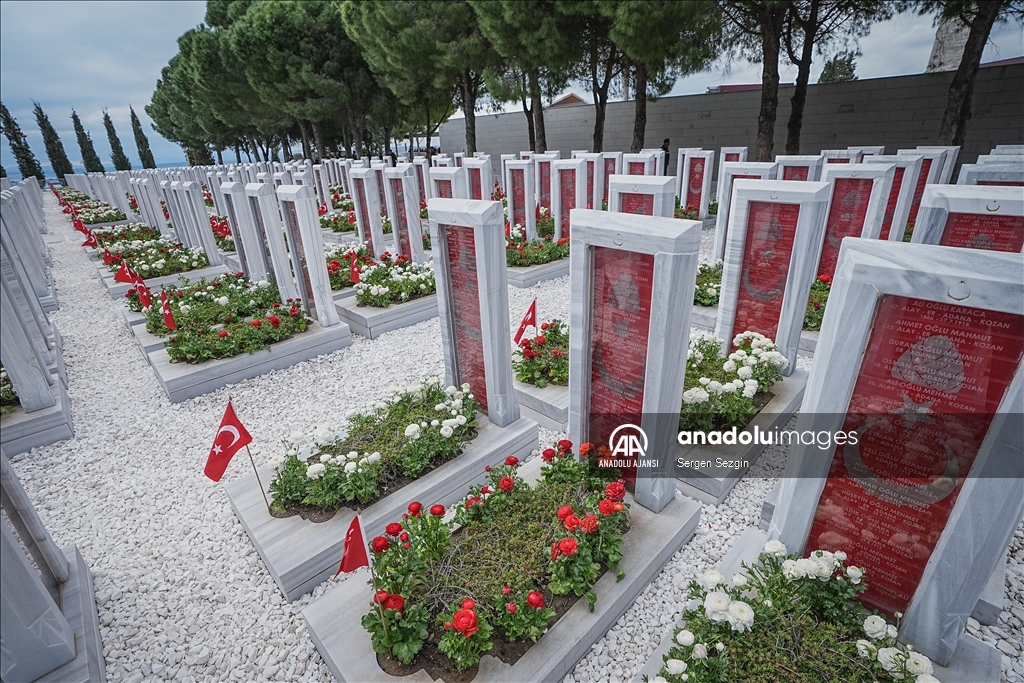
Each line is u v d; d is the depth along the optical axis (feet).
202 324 23.73
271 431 17.79
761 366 17.13
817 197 16.02
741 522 13.32
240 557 12.80
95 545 13.30
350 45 76.74
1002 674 9.25
